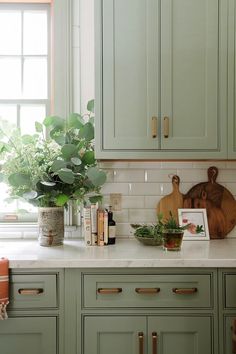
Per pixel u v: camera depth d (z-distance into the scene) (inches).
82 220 89.7
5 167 79.5
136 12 77.3
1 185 96.0
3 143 81.0
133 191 91.3
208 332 66.1
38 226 82.1
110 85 77.3
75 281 66.5
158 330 66.2
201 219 88.4
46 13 98.7
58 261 65.7
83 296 66.5
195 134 77.3
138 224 89.4
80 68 92.7
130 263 65.5
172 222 76.4
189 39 77.4
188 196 90.5
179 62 77.2
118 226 91.0
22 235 91.7
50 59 98.2
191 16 77.5
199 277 66.6
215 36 77.4
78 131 87.2
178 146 77.1
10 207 95.6
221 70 77.2
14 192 79.3
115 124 77.3
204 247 77.9
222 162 91.1
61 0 92.4
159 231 79.1
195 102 77.2
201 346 66.0
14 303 66.4
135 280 66.6
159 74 77.1
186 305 66.4
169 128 77.2
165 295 66.5
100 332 66.3
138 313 66.4
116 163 91.2
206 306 66.3
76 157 79.3
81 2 92.7
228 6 77.3
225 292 66.4
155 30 77.2
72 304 66.4
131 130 77.3
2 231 91.4
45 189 78.7
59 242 81.0
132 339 66.4
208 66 77.2
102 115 77.3
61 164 76.2
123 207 91.2
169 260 65.5
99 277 66.6
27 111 99.0
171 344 66.5
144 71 77.2
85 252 72.8
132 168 91.3
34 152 80.3
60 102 92.4
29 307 66.4
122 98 77.3
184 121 77.2
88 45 92.7
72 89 92.4
